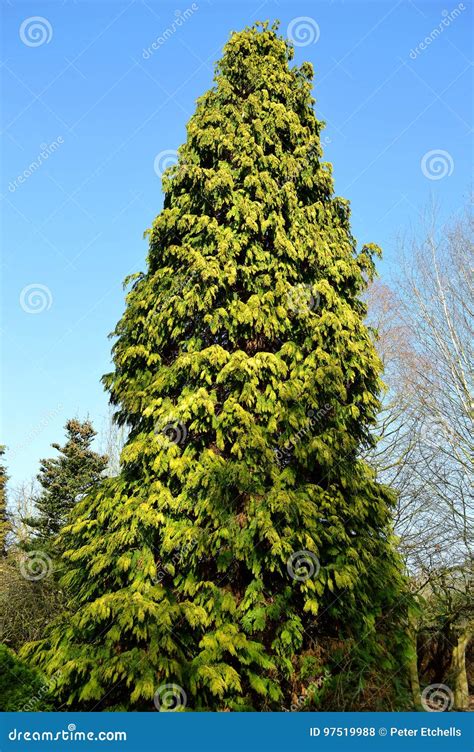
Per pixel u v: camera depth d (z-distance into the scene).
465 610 11.98
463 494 18.31
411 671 10.55
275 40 12.86
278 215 11.16
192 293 10.19
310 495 9.30
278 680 8.62
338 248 11.46
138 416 10.87
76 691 7.99
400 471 19.72
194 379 10.01
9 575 16.67
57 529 24.23
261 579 8.77
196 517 9.37
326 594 9.07
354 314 11.01
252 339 10.62
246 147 11.33
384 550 9.84
